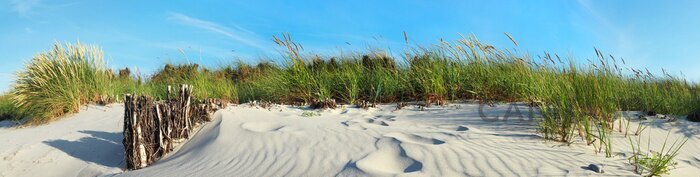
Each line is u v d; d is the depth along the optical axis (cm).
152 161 595
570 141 543
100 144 676
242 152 549
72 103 918
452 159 460
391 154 492
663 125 683
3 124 999
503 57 909
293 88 970
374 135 570
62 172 592
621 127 642
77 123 827
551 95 622
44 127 848
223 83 1194
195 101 718
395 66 989
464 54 941
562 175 417
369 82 953
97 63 1030
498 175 417
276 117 730
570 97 595
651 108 804
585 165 448
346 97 936
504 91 847
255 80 1249
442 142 539
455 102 844
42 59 997
